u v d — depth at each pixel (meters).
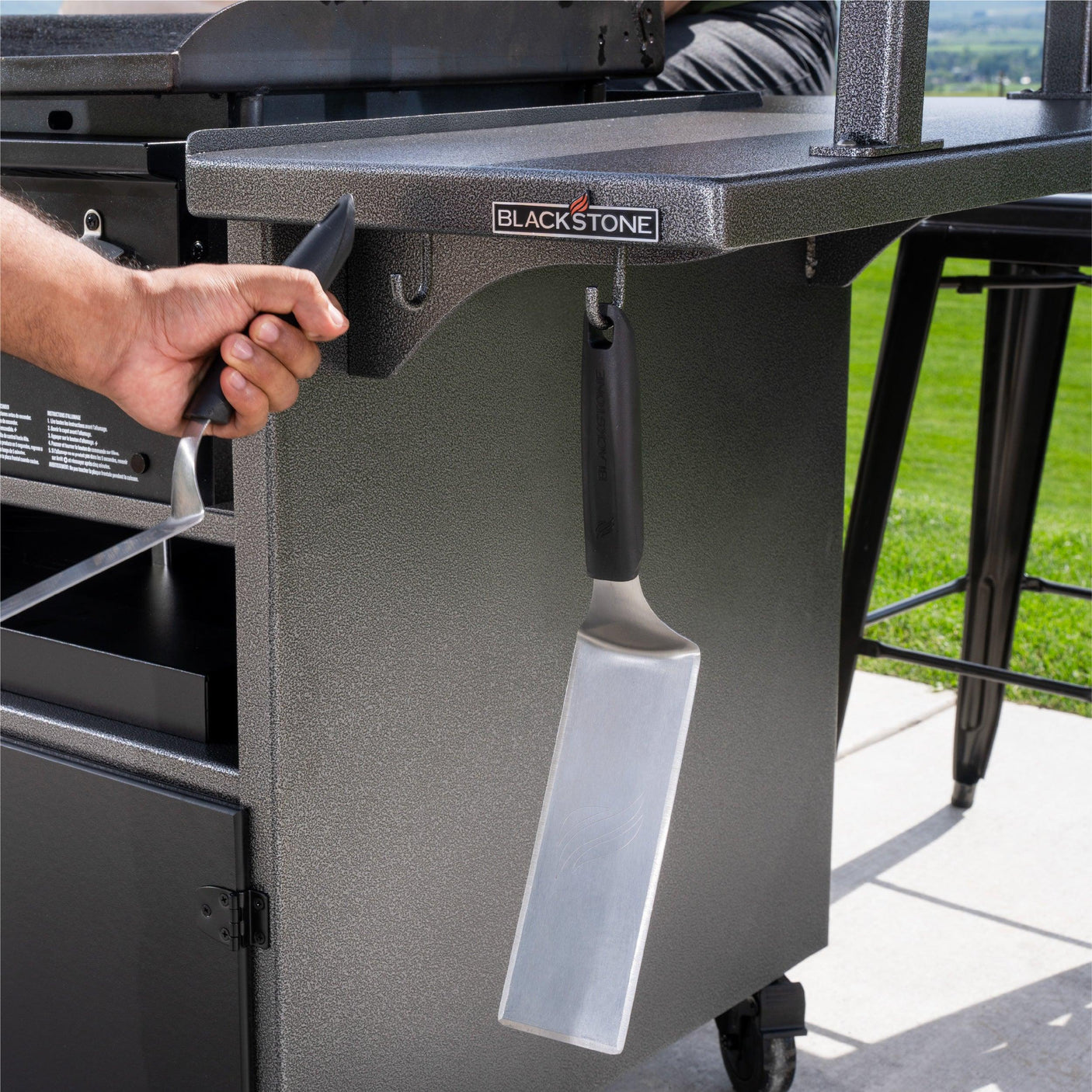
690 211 0.61
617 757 0.75
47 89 0.92
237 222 0.84
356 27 0.97
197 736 0.97
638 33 1.22
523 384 1.00
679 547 1.14
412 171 0.71
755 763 1.28
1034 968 1.59
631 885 0.73
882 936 1.66
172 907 0.95
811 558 1.30
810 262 1.22
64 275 0.73
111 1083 1.02
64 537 1.35
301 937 0.92
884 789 2.05
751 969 1.32
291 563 0.87
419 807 0.98
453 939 1.03
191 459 0.72
